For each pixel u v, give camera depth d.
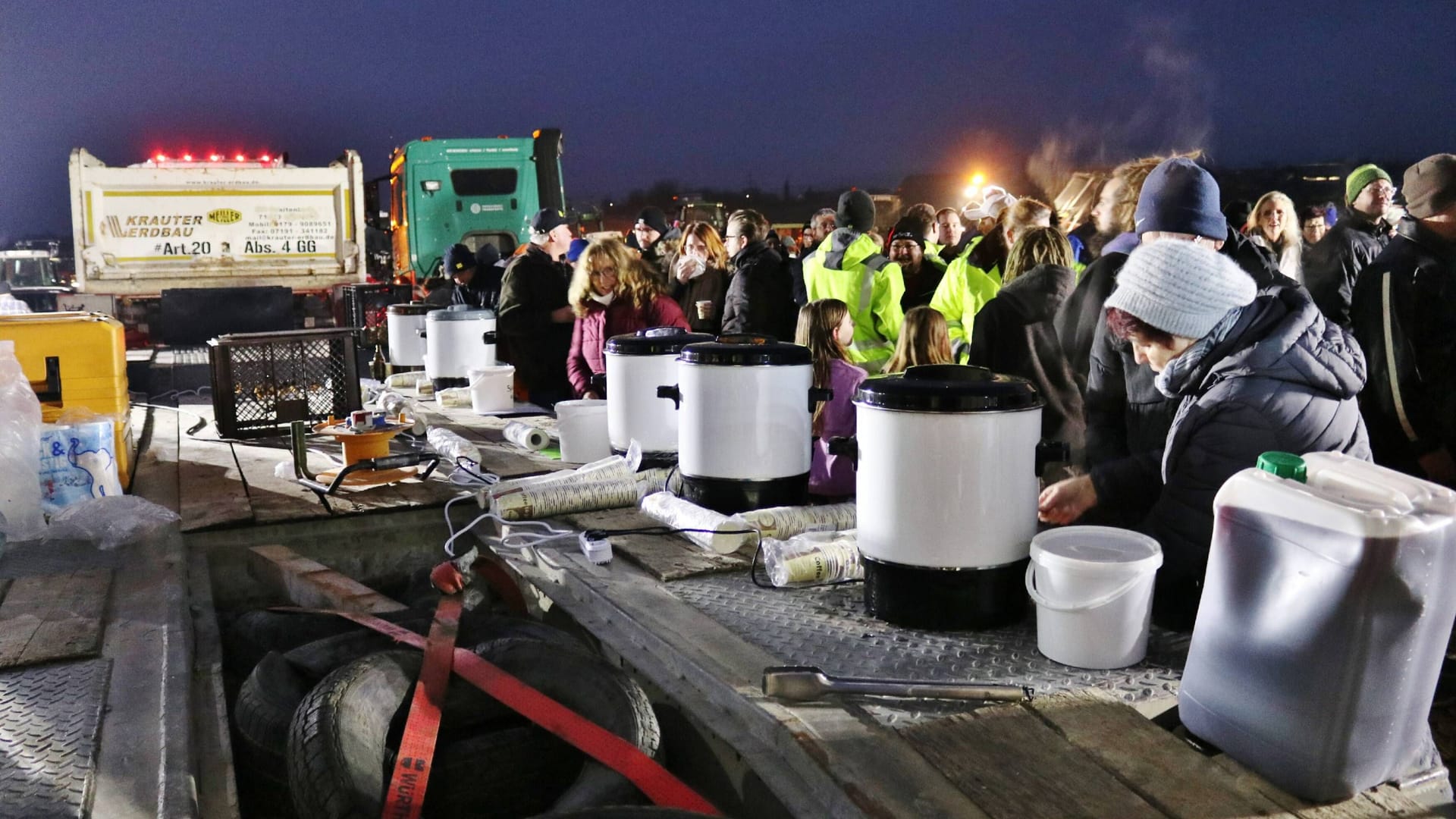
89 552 3.97
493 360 8.02
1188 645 2.82
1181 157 3.79
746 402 3.87
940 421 2.83
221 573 4.36
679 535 3.94
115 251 12.98
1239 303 2.65
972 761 2.20
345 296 13.02
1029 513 2.98
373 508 4.58
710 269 7.43
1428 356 3.88
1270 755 2.11
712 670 2.71
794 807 2.20
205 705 2.90
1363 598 1.95
